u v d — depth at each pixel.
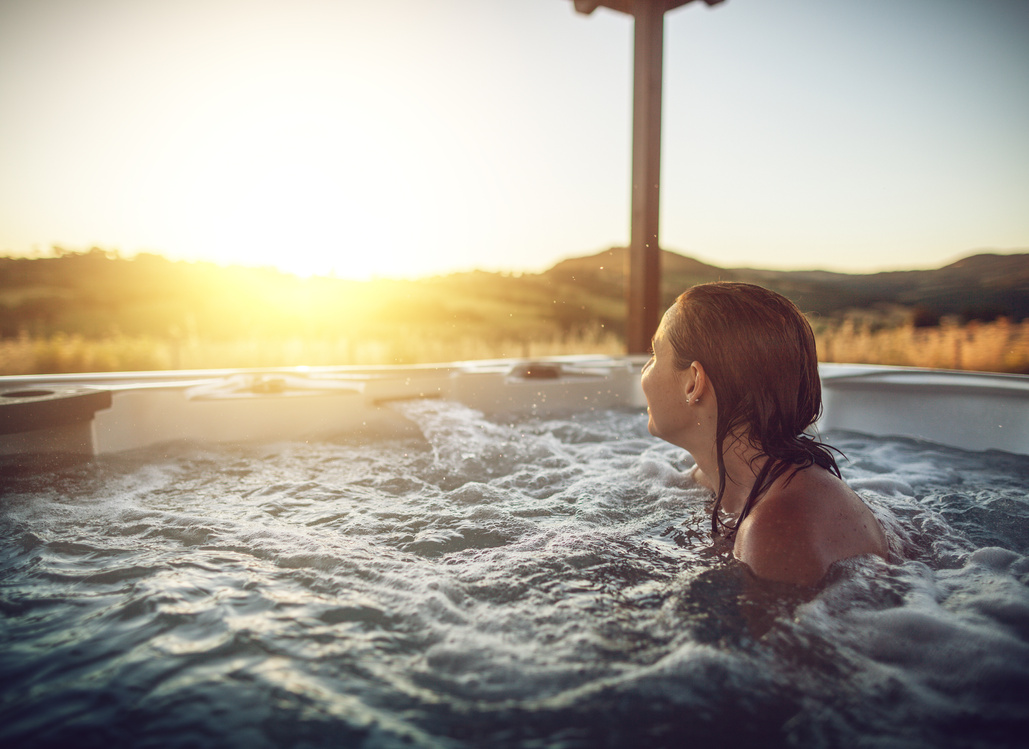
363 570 0.94
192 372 2.38
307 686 0.60
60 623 0.76
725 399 0.81
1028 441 1.89
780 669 0.60
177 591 0.85
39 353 8.15
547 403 2.66
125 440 1.91
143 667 0.64
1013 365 7.00
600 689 0.59
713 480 0.95
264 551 1.06
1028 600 0.72
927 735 0.50
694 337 0.83
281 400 2.15
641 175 3.64
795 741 0.50
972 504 1.34
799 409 0.81
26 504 1.39
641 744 0.50
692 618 0.72
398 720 0.54
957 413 2.05
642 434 2.22
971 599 0.73
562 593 0.83
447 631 0.72
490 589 0.86
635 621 0.74
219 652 0.67
